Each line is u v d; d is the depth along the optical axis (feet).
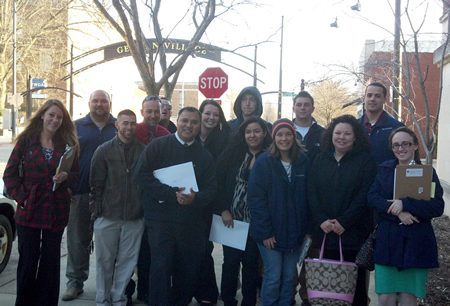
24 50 98.27
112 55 32.83
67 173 13.12
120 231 14.02
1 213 17.85
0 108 104.83
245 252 13.82
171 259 13.15
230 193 14.29
